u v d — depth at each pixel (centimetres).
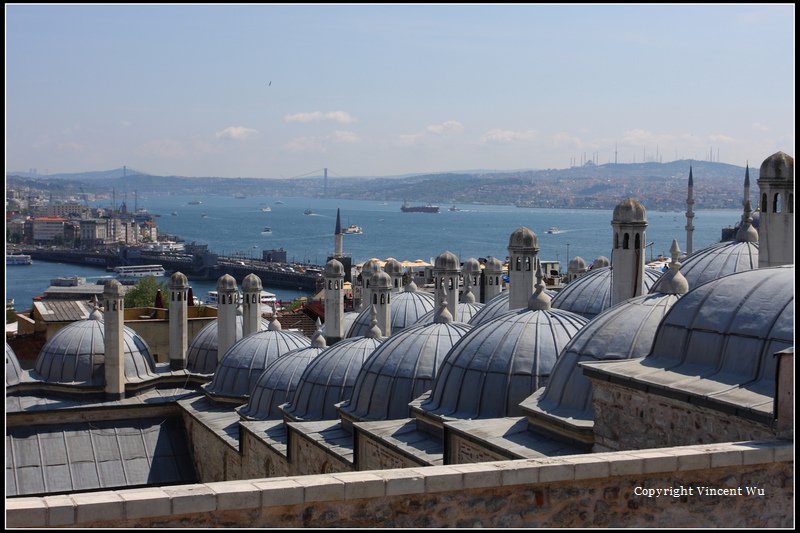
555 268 13262
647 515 2005
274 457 4369
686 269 4706
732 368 2544
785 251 3622
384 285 5769
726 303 2681
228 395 5600
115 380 5872
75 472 5322
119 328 5903
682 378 2584
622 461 1978
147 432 5675
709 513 2056
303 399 4609
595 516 1978
